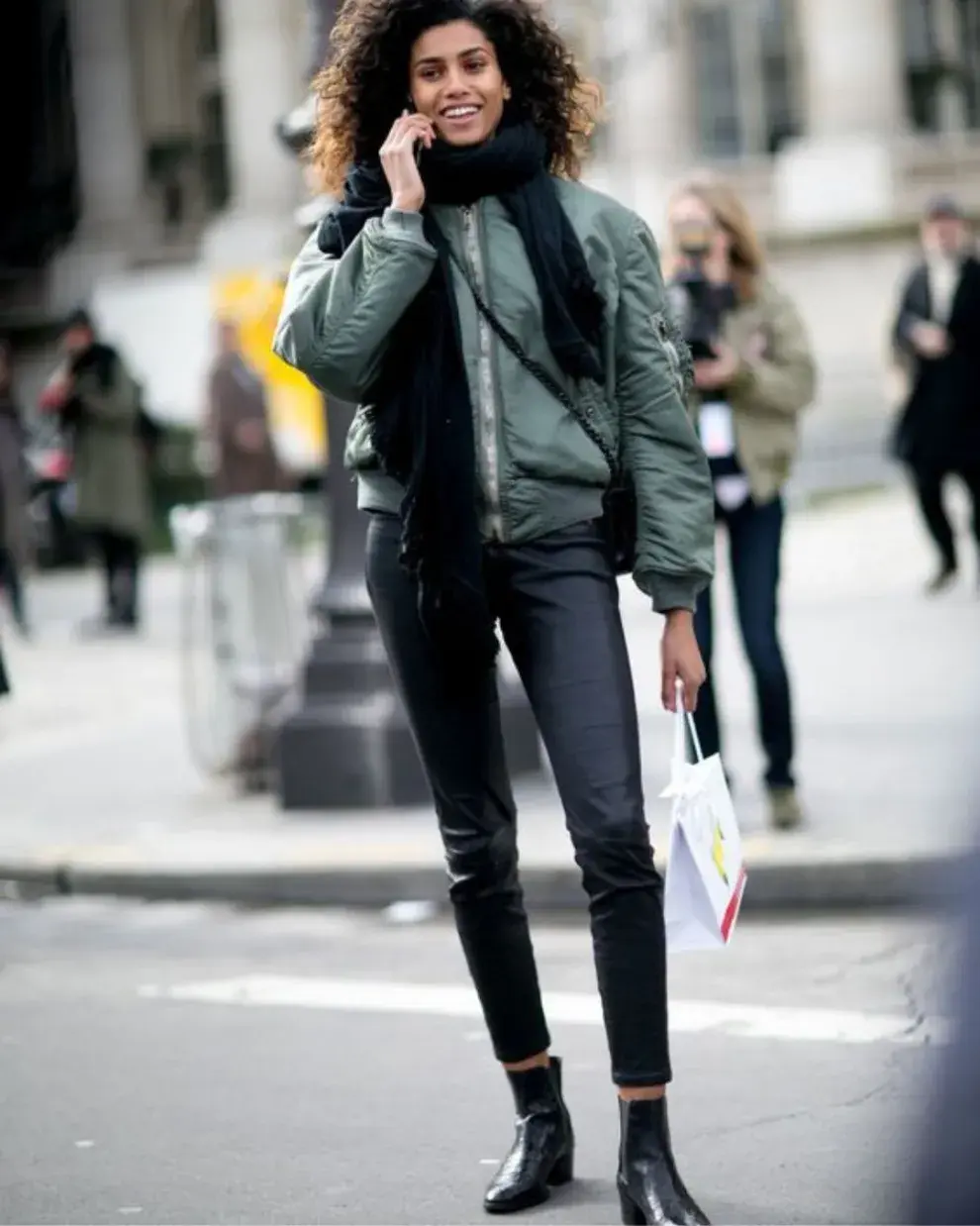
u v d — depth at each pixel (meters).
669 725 22.73
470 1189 9.83
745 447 15.85
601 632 8.96
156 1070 12.14
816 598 33.12
